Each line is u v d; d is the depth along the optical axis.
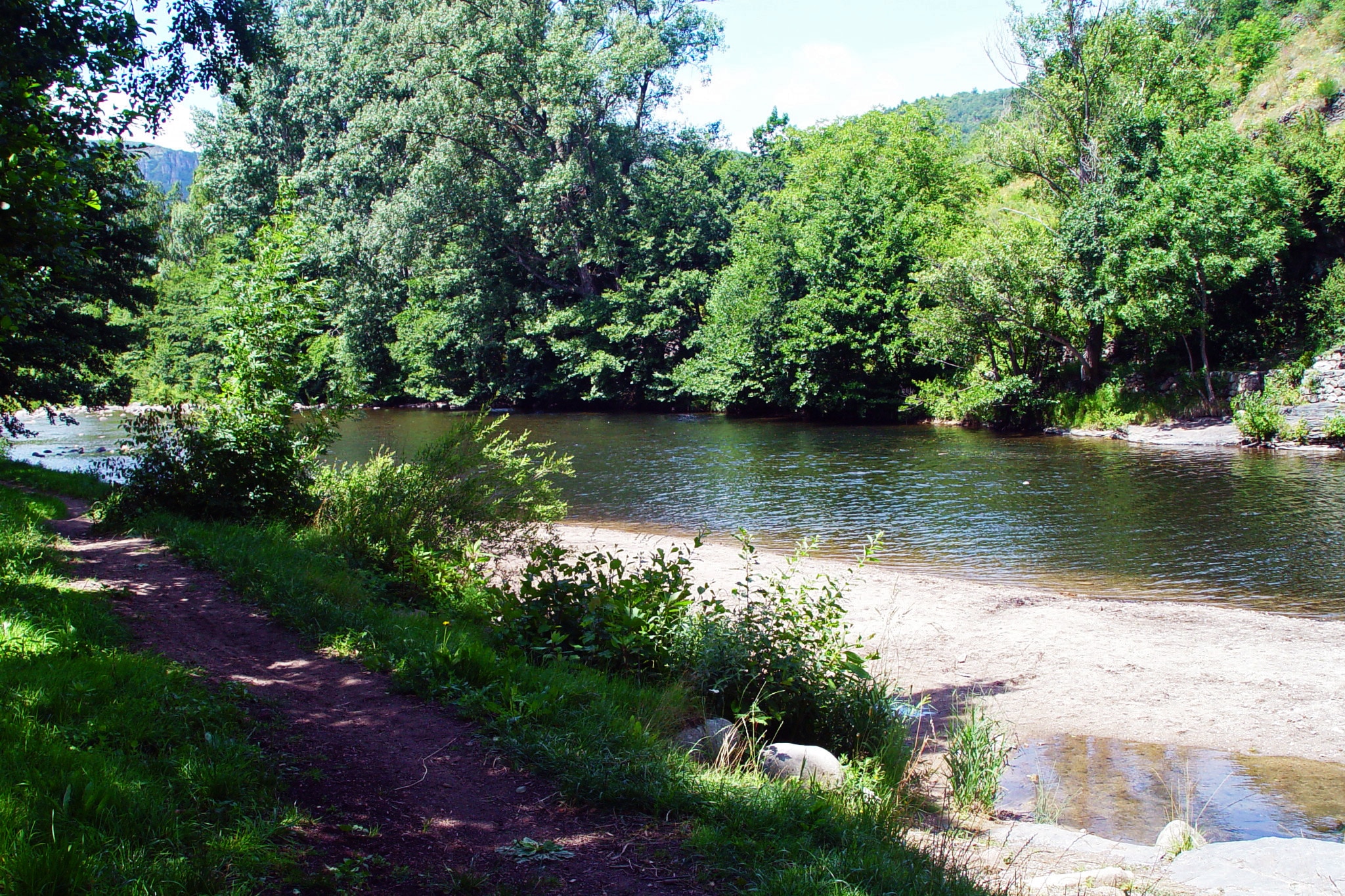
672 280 45.94
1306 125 33.53
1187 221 27.44
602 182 45.84
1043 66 32.16
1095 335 32.88
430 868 3.94
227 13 16.81
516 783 5.00
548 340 48.09
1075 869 5.04
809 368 38.78
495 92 41.53
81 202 7.70
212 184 53.25
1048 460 25.72
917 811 6.17
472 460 11.28
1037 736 8.16
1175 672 9.66
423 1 44.03
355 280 50.50
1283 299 31.25
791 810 4.88
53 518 12.60
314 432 13.15
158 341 56.91
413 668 6.59
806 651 7.38
